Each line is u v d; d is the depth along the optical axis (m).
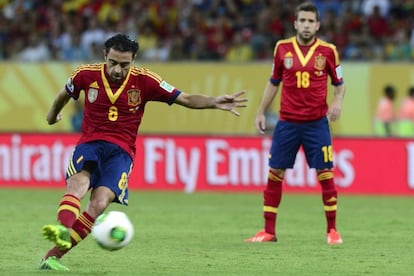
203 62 78.62
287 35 83.12
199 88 78.88
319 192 64.06
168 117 78.75
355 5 86.38
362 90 76.75
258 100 77.94
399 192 63.53
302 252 35.41
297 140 38.31
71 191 28.30
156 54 83.88
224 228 44.16
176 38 84.75
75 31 86.31
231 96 29.58
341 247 37.00
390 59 80.31
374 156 63.81
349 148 64.12
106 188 28.80
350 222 47.16
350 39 82.00
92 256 33.88
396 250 36.12
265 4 86.88
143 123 79.12
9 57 85.88
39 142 68.00
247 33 84.50
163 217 49.31
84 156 28.97
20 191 65.44
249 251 35.62
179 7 88.75
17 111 80.56
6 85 80.56
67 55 84.00
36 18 90.00
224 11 87.00
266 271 30.42
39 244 37.16
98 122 29.56
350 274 29.98
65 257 33.53
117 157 29.41
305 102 37.81
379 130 75.31
